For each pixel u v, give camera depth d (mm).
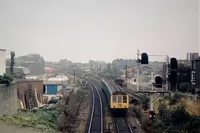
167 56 22594
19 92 31141
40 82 40562
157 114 28141
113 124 28562
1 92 24188
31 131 20578
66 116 27828
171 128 22297
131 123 29203
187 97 32500
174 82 12133
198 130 19812
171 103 31312
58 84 53094
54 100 40094
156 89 27172
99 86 78438
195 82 41906
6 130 20000
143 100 37188
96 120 30203
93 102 45281
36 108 30953
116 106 33375
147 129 24797
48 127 22781
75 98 41375
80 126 26766
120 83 71625
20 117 24516
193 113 26375
